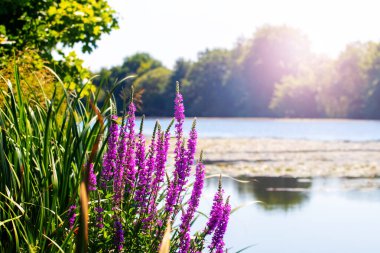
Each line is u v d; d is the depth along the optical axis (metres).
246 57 116.56
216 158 22.88
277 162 21.25
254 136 43.00
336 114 93.69
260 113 112.50
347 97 90.62
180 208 3.80
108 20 12.24
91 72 11.38
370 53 89.69
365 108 87.75
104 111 3.82
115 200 3.75
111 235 3.59
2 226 3.57
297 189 14.73
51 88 7.72
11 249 3.41
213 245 3.68
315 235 9.53
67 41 11.75
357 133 47.53
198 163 3.70
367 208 12.03
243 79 116.19
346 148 29.45
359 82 89.00
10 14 11.02
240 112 115.94
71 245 3.41
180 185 3.71
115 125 3.83
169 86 129.50
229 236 9.40
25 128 3.94
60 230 3.48
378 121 82.06
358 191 14.45
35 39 10.69
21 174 3.60
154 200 3.87
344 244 9.02
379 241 9.13
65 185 3.70
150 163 3.83
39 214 3.59
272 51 112.00
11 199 3.38
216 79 121.75
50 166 3.81
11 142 3.87
